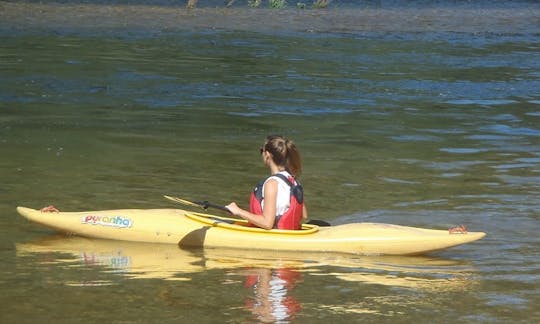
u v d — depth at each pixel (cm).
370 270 1272
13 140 2039
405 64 3422
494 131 2311
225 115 2419
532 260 1329
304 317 1077
